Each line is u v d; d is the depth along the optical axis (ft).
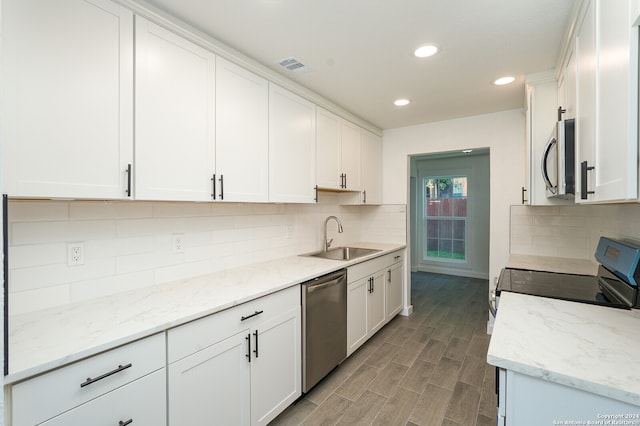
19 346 3.39
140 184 4.66
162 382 4.10
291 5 4.86
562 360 3.00
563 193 4.78
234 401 5.11
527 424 2.99
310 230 10.17
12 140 3.50
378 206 12.81
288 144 7.61
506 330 3.76
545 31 5.60
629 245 5.21
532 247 9.72
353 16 5.17
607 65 3.26
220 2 4.76
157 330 3.99
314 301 6.90
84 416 3.38
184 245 6.42
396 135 12.35
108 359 3.57
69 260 4.79
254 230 8.09
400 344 9.61
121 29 4.46
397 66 6.98
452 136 11.14
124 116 4.49
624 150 2.79
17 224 4.31
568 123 4.81
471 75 7.45
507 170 10.16
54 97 3.82
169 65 5.06
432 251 20.43
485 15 5.16
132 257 5.57
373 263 9.79
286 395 6.23
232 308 5.06
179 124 5.20
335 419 6.24
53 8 3.81
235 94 6.23
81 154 4.05
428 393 7.11
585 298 5.00
